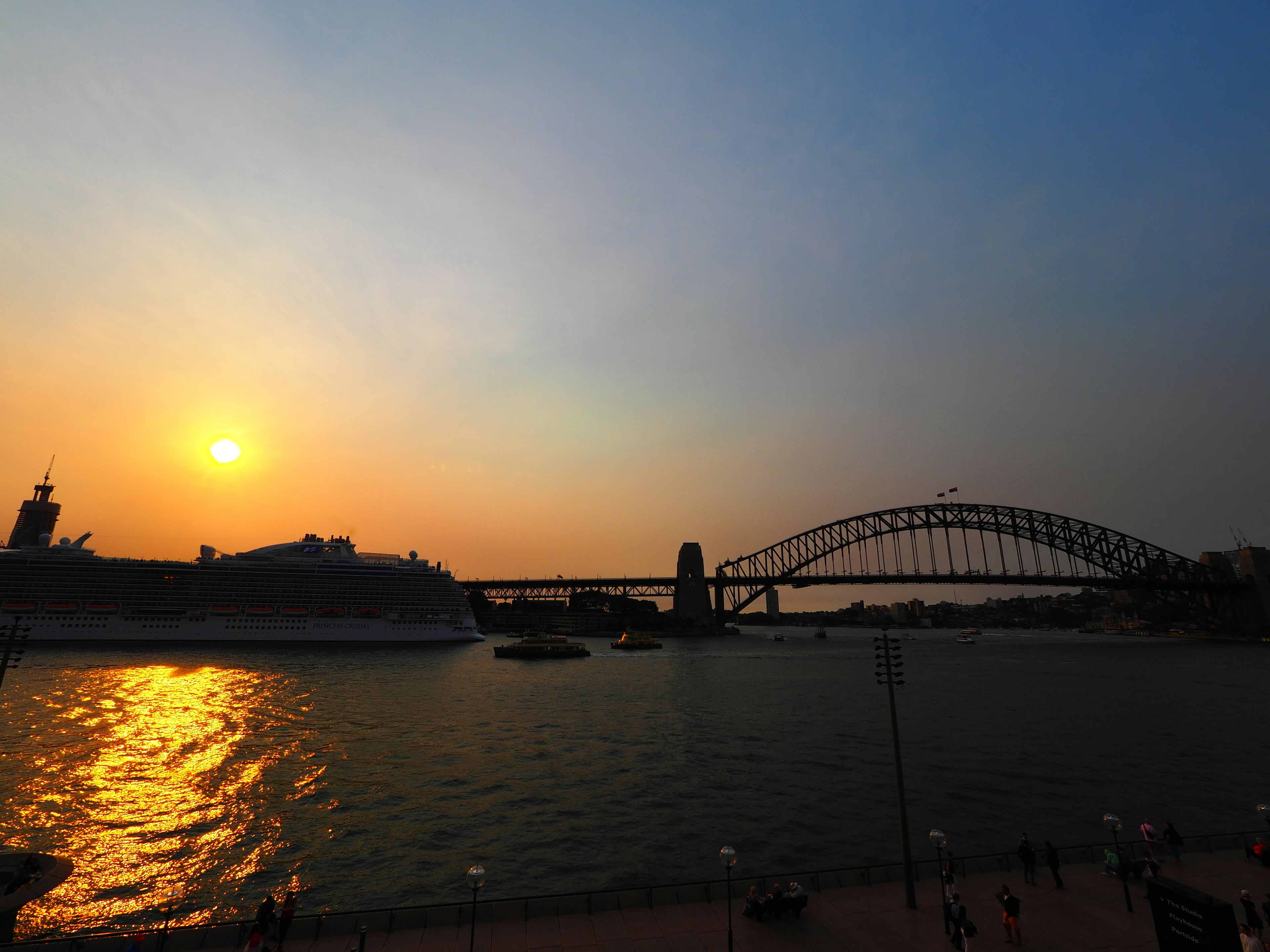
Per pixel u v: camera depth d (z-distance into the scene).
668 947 20.36
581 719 68.00
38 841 32.75
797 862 30.97
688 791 41.69
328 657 128.00
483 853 31.98
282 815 37.00
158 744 52.44
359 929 20.86
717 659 155.12
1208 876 24.67
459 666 123.88
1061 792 41.44
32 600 129.62
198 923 25.20
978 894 23.77
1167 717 68.56
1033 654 171.62
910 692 89.94
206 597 141.38
